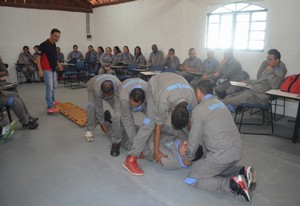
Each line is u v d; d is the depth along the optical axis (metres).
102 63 8.16
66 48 9.27
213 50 5.64
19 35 8.16
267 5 4.70
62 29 9.05
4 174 2.47
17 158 2.82
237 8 5.22
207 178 2.17
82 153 2.95
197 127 2.09
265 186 2.31
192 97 2.21
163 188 2.26
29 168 2.60
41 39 8.65
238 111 4.14
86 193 2.17
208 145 2.13
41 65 4.33
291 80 3.48
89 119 3.19
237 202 2.08
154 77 2.43
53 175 2.46
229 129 2.06
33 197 2.11
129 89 2.43
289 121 4.28
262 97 3.73
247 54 5.15
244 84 4.17
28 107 5.02
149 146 2.60
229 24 5.42
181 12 6.38
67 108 4.80
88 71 8.41
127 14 8.11
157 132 2.30
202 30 5.98
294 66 4.47
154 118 2.27
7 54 8.00
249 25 5.07
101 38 9.48
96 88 2.84
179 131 2.64
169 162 2.40
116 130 2.87
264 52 4.87
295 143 3.32
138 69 6.56
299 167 2.67
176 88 2.15
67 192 2.19
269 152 3.03
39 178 2.41
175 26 6.62
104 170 2.56
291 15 4.39
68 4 9.07
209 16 5.80
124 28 8.34
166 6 6.77
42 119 4.24
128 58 7.81
